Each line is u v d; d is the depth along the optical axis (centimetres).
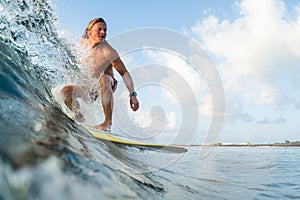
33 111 107
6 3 184
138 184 114
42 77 217
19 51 187
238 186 258
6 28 179
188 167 387
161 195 126
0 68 133
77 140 113
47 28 248
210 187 226
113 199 66
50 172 48
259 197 215
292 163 523
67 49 293
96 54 347
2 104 91
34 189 43
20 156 49
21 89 130
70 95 282
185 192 169
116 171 103
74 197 50
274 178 333
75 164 72
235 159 616
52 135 88
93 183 66
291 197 227
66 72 286
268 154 838
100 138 252
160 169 252
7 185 41
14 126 73
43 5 239
